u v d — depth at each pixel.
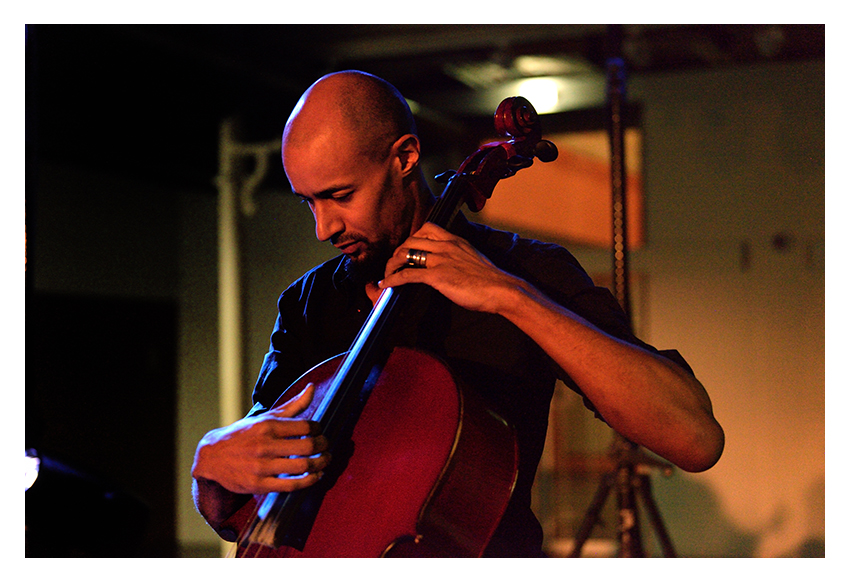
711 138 5.00
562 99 5.20
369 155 1.09
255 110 4.69
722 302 4.95
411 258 1.04
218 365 6.44
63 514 1.52
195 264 6.59
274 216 6.16
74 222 5.90
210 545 6.24
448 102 5.39
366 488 1.04
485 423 1.04
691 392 0.99
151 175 4.91
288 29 4.04
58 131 3.84
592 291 1.14
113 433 6.06
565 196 6.54
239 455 1.00
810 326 4.79
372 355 1.08
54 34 3.37
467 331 1.16
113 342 6.12
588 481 5.26
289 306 1.34
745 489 4.81
